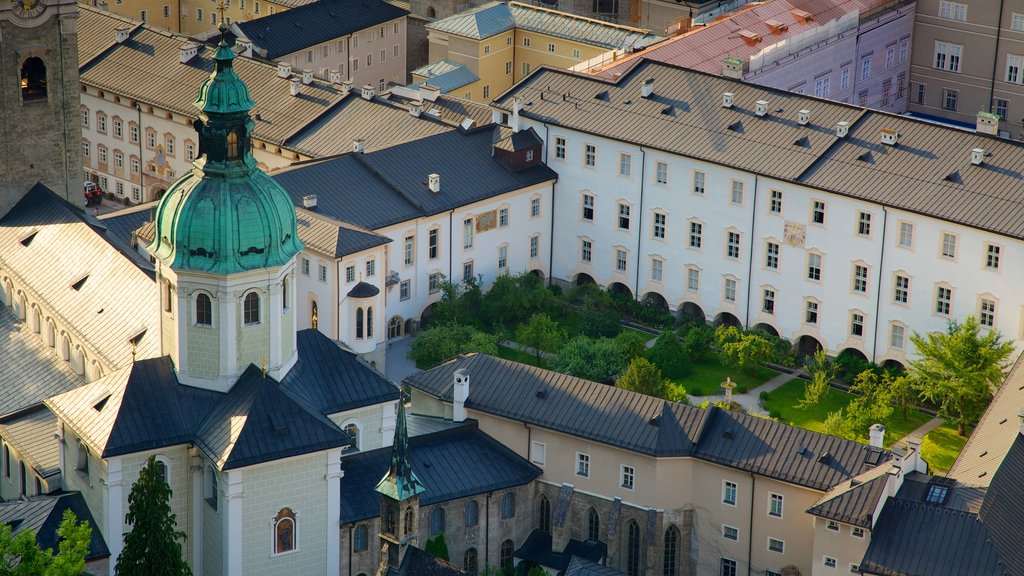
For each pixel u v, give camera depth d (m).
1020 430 195.88
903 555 180.50
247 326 184.50
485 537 199.88
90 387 189.75
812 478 189.88
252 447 180.50
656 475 195.62
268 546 184.88
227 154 181.12
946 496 184.75
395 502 162.38
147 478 169.12
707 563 198.75
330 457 184.75
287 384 189.50
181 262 181.50
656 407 199.12
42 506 189.25
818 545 185.38
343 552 190.88
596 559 199.62
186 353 185.50
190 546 188.12
